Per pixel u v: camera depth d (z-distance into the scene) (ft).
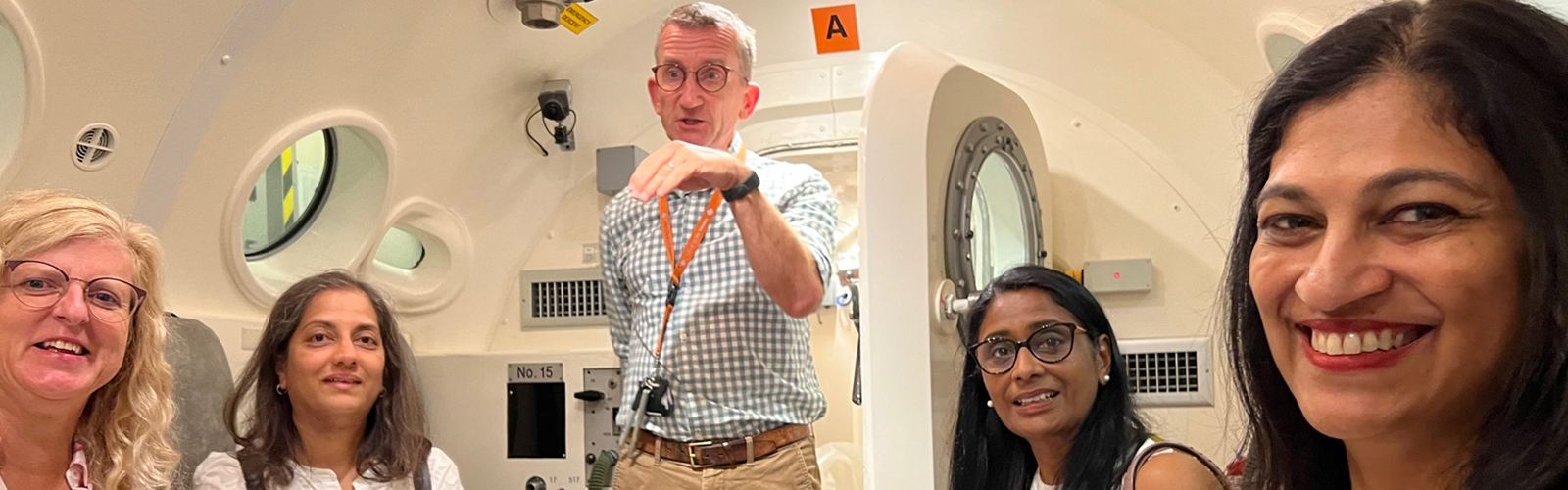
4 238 5.75
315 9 8.21
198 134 8.20
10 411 5.79
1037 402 5.79
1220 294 3.74
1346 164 2.43
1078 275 10.30
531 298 11.92
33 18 6.71
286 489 7.62
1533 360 2.24
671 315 7.73
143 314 6.39
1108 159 10.41
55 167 7.45
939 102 6.73
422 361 11.41
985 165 8.07
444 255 11.48
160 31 7.47
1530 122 2.23
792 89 11.07
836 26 10.91
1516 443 2.26
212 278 9.16
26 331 5.70
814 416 7.93
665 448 7.73
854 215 10.94
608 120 11.50
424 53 9.55
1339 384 2.51
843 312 10.83
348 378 7.83
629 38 11.21
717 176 6.34
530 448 11.19
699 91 7.80
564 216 11.89
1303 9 7.29
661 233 8.01
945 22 10.73
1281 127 2.68
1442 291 2.32
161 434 6.54
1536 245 2.22
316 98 8.96
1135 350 10.05
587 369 11.09
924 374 6.13
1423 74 2.37
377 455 8.08
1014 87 10.68
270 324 7.94
